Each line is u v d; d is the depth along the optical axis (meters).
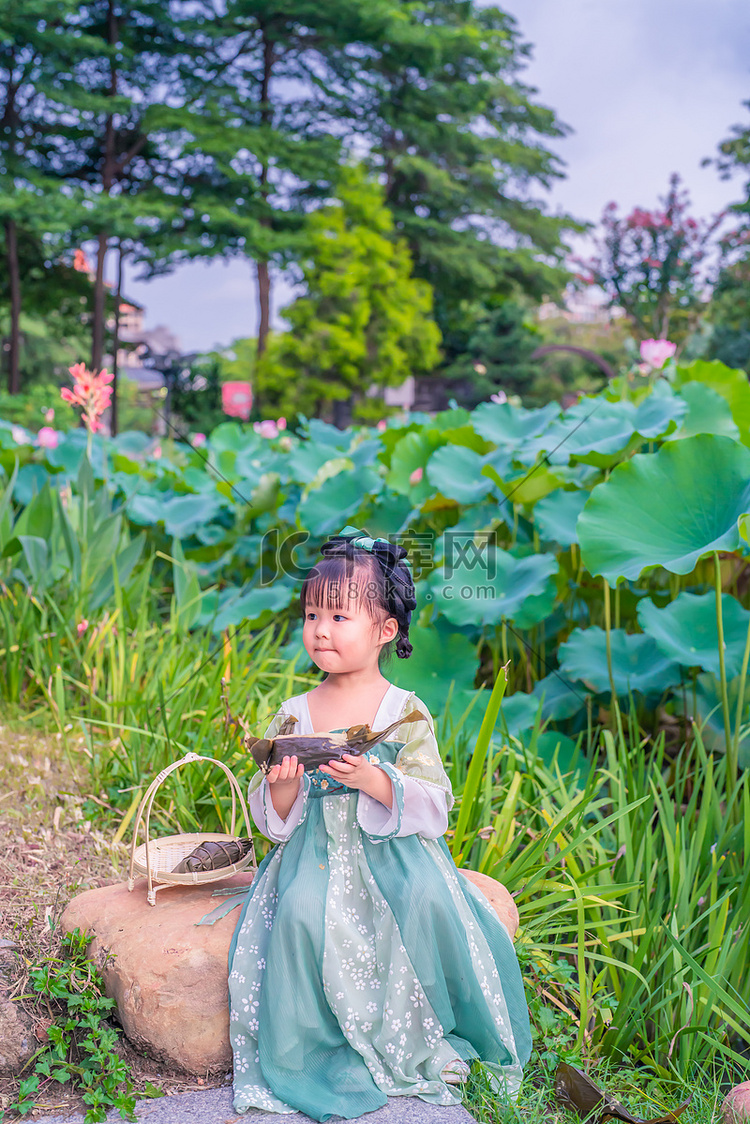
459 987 1.91
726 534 2.63
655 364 4.18
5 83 20.64
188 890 2.23
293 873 1.94
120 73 21.25
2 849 2.62
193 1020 1.89
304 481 4.81
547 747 3.17
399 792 1.88
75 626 3.78
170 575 5.26
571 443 3.46
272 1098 1.76
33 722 3.42
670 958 2.29
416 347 20.66
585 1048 2.16
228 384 20.47
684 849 2.46
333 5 21.06
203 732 3.05
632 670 3.19
